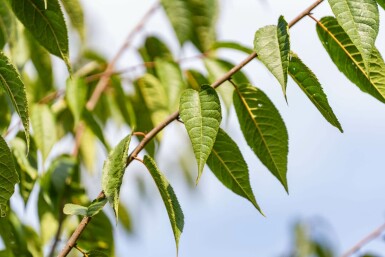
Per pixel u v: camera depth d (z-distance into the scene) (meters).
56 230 1.19
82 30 1.24
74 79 1.18
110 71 1.27
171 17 1.28
